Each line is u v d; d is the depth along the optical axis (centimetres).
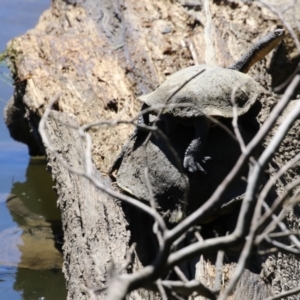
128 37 1488
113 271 431
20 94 1527
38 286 1204
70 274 951
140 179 949
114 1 1622
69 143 1172
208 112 893
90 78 1370
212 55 1388
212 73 947
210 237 911
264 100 1220
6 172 1684
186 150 920
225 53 1395
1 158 1750
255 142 452
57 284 1215
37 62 1481
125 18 1552
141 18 1541
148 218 968
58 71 1423
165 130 977
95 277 884
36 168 1711
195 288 496
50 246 1352
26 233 1409
